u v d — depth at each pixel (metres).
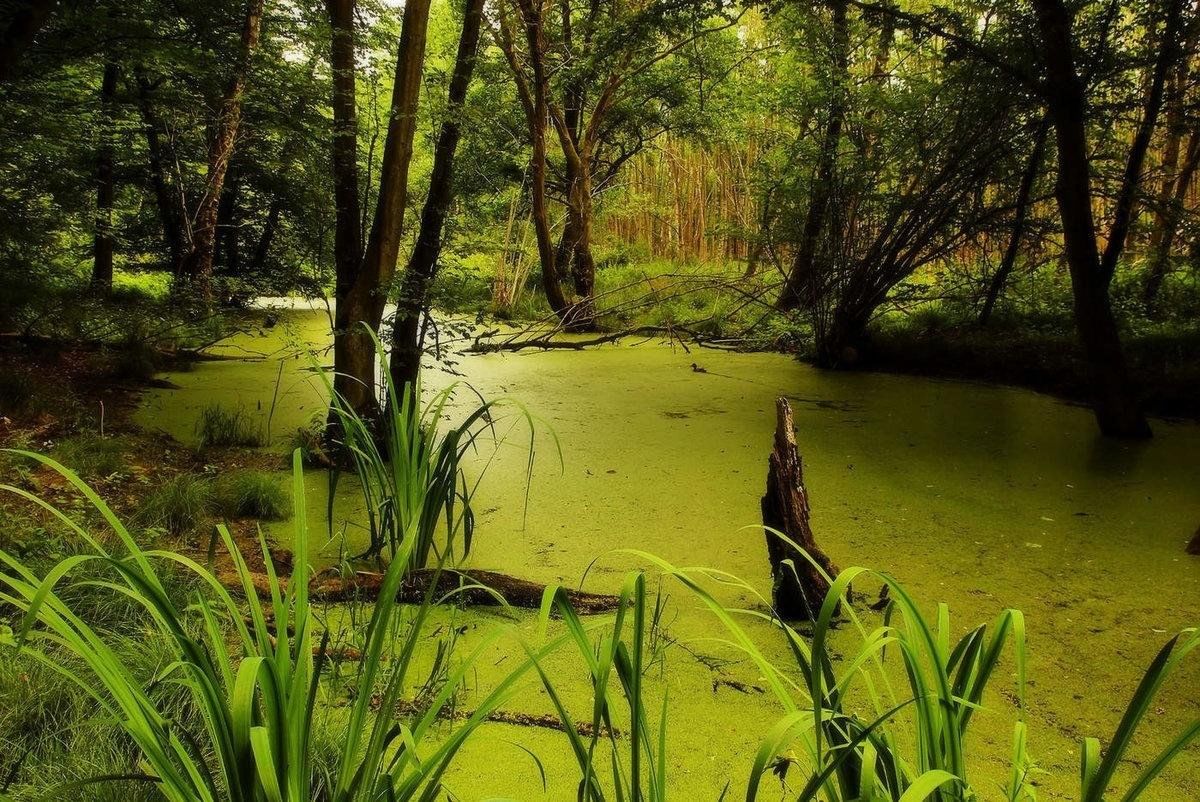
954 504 3.87
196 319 7.94
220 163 9.62
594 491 4.02
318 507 3.65
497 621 2.59
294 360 7.80
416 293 4.29
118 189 11.36
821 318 8.00
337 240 4.32
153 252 11.69
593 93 12.63
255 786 1.06
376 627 1.29
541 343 8.40
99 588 2.39
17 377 5.15
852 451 4.83
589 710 2.12
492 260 13.36
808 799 1.00
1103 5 6.20
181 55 7.34
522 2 9.64
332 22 4.28
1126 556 3.23
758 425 5.48
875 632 1.06
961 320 8.30
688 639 2.52
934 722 1.08
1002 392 6.73
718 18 12.11
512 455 4.69
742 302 10.94
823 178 7.68
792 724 0.96
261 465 4.34
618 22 8.85
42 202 8.32
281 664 1.14
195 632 2.25
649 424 5.51
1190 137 8.27
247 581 1.26
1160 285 8.28
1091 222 4.99
